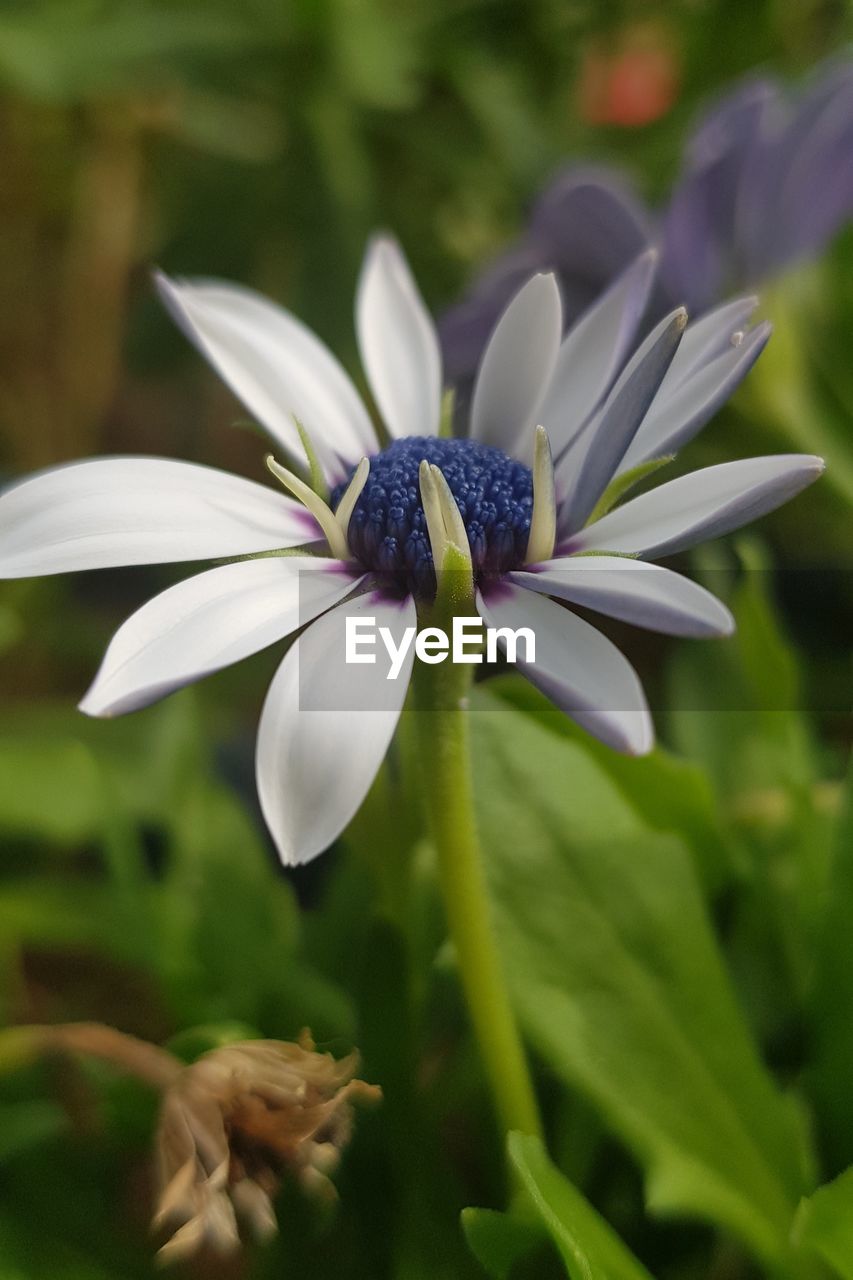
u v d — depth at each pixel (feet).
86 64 1.34
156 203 1.78
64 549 0.70
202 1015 0.91
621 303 0.78
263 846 1.08
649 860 0.80
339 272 1.41
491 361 0.79
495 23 1.51
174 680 0.66
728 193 1.03
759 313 1.06
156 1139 0.73
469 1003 0.76
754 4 1.48
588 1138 0.83
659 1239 0.82
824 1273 0.77
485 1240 0.73
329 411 0.79
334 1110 0.71
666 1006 0.79
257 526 0.73
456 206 1.56
